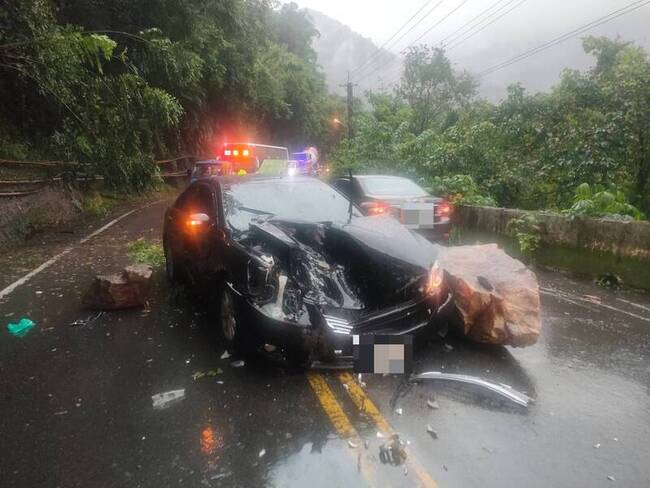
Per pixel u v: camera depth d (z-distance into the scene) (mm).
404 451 2818
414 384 3656
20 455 2764
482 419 3180
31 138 13180
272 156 20938
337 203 5379
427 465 2697
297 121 47938
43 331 4730
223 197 4973
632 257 6391
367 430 3041
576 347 4434
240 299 3830
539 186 11180
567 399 3459
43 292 6027
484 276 4398
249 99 32719
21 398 3426
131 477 2584
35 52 8852
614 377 3814
